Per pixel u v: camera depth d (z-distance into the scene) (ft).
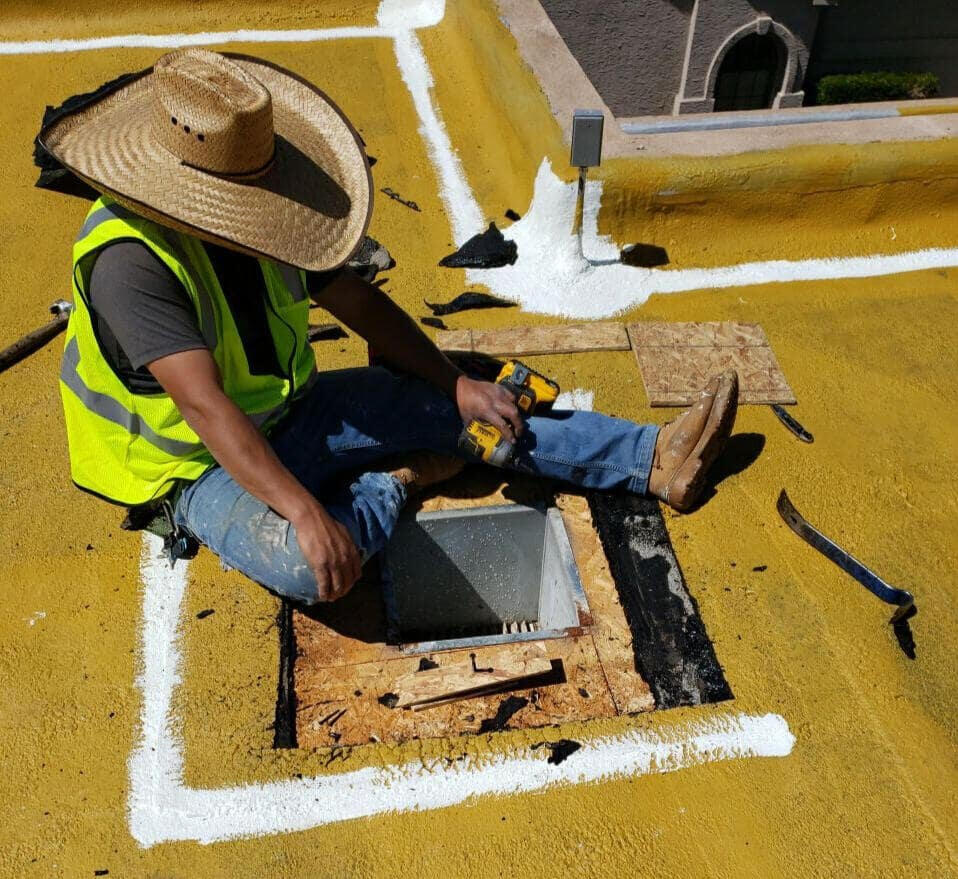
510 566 10.18
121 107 7.72
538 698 8.02
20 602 8.66
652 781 7.48
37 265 12.70
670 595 8.84
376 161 14.57
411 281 12.48
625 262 12.71
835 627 8.58
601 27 33.53
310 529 7.14
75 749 7.60
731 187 12.60
